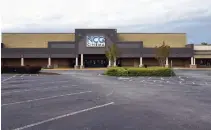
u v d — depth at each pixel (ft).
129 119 25.57
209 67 206.39
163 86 59.52
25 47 211.00
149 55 195.83
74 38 214.28
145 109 30.71
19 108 30.91
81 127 22.58
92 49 195.31
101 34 195.62
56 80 75.61
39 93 45.16
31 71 115.65
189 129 22.16
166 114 27.96
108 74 102.37
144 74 101.45
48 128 22.22
